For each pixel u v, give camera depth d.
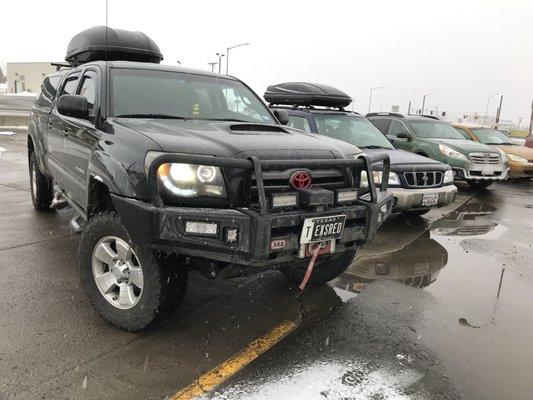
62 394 2.76
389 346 3.47
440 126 11.77
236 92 5.00
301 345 3.45
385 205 3.94
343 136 7.70
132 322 3.41
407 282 4.84
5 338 3.35
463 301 4.38
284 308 4.09
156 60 6.31
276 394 2.84
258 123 4.41
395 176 6.70
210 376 3.01
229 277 3.44
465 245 6.33
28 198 7.89
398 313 4.05
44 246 5.41
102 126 3.93
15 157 12.63
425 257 5.73
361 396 2.85
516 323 3.95
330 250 3.42
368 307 4.16
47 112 5.83
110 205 3.64
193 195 3.07
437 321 3.92
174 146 3.18
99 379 2.92
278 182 3.24
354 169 3.70
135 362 3.13
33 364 3.05
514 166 12.55
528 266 5.50
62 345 3.30
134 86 4.34
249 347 3.40
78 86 4.88
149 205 3.04
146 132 3.45
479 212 8.71
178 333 3.56
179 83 4.62
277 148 3.39
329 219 3.29
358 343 3.51
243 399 2.78
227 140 3.35
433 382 3.03
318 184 3.45
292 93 8.07
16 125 21.27
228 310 4.01
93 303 3.63
